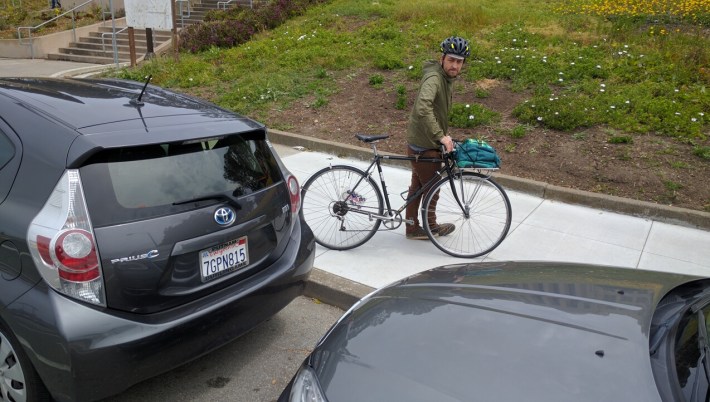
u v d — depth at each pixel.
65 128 2.65
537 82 8.78
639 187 6.06
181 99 3.52
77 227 2.40
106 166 2.56
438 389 1.80
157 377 3.21
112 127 2.72
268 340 3.64
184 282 2.69
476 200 4.77
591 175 6.34
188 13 20.23
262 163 3.28
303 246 3.39
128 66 13.85
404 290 2.55
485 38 11.30
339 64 10.57
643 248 5.03
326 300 4.16
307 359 2.27
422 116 4.38
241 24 14.09
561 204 5.98
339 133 7.88
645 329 2.04
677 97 8.00
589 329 2.05
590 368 1.84
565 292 2.38
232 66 11.52
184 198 2.73
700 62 9.19
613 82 8.71
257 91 9.58
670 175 6.21
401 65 10.23
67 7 23.59
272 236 3.17
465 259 4.71
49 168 2.52
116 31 20.09
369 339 2.14
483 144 4.55
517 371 1.85
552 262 2.98
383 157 4.71
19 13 22.59
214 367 3.32
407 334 2.12
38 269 2.40
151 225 2.57
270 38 13.41
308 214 4.92
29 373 2.54
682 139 6.92
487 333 2.06
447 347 2.00
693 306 2.19
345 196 4.78
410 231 5.02
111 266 2.45
